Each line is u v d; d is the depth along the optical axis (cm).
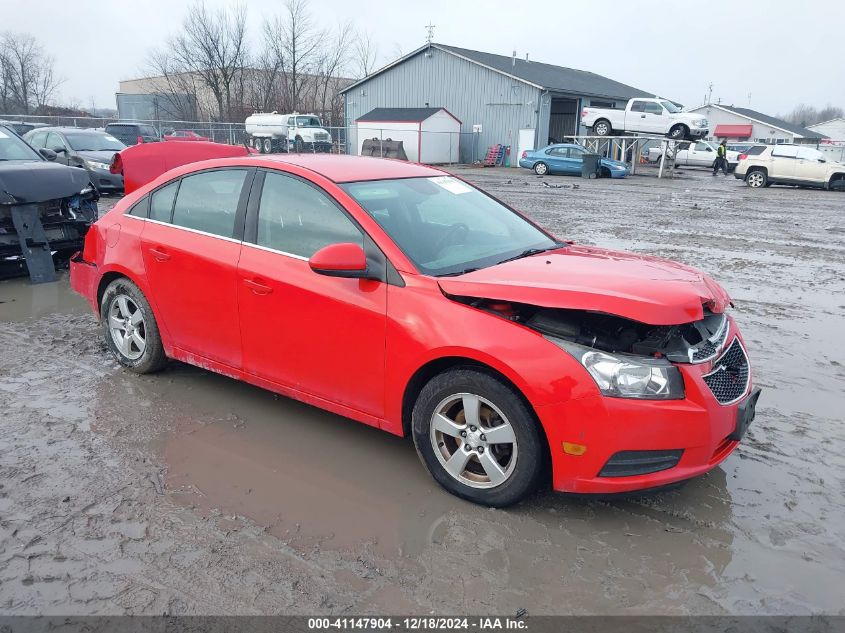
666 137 3200
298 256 372
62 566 276
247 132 4019
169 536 297
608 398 284
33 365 504
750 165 2575
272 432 401
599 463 290
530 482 307
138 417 416
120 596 259
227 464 362
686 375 291
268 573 274
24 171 744
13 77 5112
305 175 381
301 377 378
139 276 450
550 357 292
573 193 2150
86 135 1661
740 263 977
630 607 259
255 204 397
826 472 366
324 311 354
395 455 376
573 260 367
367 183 387
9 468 352
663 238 1200
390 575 274
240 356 407
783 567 285
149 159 726
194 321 427
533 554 289
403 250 341
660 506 329
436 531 304
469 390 313
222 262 400
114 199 1510
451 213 404
